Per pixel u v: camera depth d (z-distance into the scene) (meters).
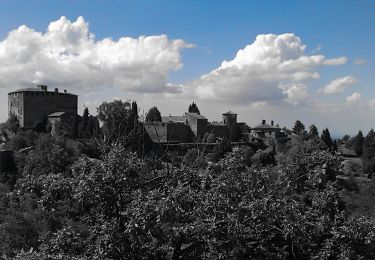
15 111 139.12
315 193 16.03
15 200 52.41
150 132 117.75
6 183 81.06
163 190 14.80
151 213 12.11
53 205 14.58
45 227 43.44
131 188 14.59
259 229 13.95
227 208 13.12
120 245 12.79
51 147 80.06
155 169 16.98
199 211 13.19
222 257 13.28
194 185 15.70
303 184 16.42
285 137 149.75
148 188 15.32
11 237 45.53
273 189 15.87
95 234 14.22
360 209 31.08
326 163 16.16
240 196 14.51
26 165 80.38
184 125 128.75
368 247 14.44
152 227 12.52
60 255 13.15
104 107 67.25
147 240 13.25
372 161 110.12
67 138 95.38
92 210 15.27
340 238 14.58
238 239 12.80
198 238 13.05
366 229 14.33
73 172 15.53
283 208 13.65
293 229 13.45
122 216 13.64
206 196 13.54
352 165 112.19
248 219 13.28
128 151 15.47
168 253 14.20
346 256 14.23
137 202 12.72
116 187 13.91
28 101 135.50
